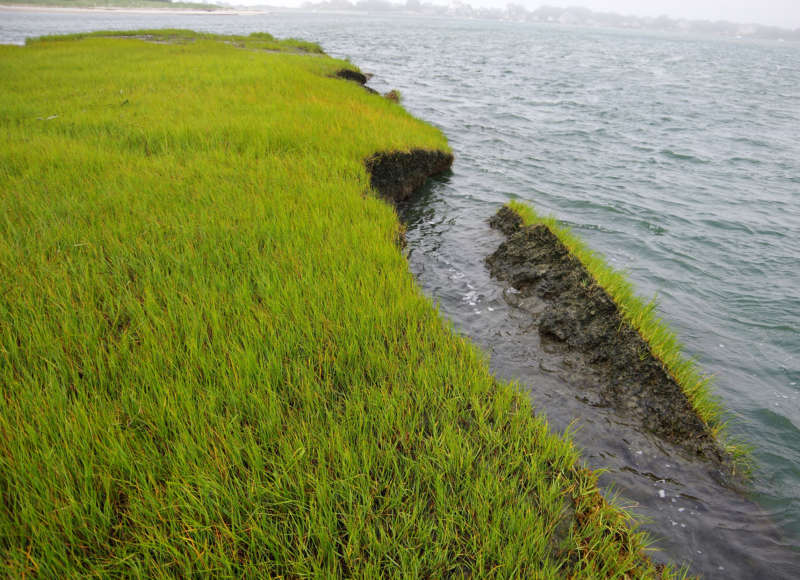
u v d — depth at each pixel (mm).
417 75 36156
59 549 2602
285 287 5270
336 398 3998
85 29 72625
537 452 3611
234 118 11914
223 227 6363
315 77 20062
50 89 15266
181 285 5164
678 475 3936
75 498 2900
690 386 4801
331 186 8344
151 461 3127
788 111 29266
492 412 4086
